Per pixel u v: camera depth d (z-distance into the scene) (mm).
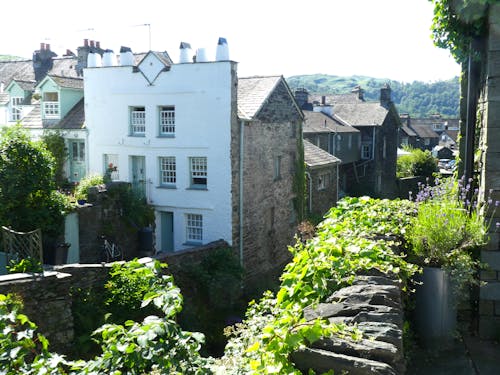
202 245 20047
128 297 12695
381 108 46125
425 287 4820
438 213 5152
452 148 80000
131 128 23438
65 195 19156
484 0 5129
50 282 11367
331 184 32906
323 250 4484
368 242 4801
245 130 21922
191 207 21938
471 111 6020
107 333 3904
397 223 6137
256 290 20594
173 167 22562
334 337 3059
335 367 2801
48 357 4336
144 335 3723
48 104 26219
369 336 3123
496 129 5043
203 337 3875
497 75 5008
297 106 26547
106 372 3754
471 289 5262
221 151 21125
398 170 49656
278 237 25250
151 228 21625
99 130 24000
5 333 4629
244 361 3391
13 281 10773
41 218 16156
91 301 12555
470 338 5004
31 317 10961
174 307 4172
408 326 4656
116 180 23844
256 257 23062
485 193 5109
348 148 42438
